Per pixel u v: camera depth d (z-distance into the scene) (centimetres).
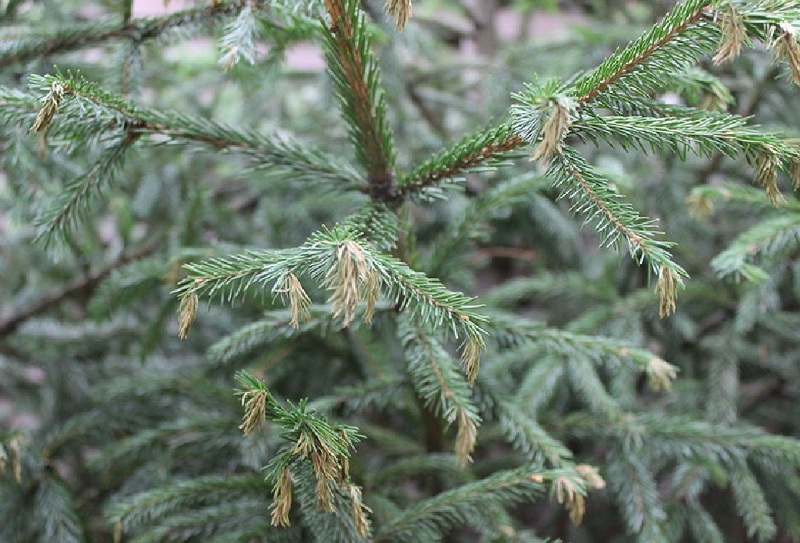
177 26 111
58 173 121
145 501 108
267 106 182
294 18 109
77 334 142
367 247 94
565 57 165
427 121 180
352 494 96
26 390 163
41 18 127
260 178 152
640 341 132
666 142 95
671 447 117
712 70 132
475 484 105
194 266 95
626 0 186
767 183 95
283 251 96
